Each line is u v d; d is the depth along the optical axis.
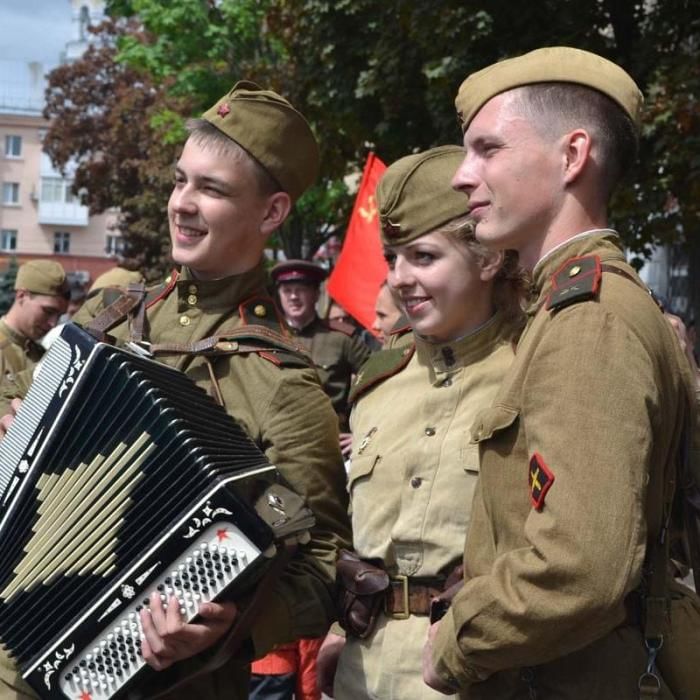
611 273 2.71
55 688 3.21
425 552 3.31
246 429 3.69
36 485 3.28
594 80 2.81
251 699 6.07
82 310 4.22
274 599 3.46
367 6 14.42
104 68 43.12
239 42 24.64
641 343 2.60
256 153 3.83
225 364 3.79
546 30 13.16
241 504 3.06
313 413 3.74
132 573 3.12
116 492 3.17
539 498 2.54
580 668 2.71
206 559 3.07
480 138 2.86
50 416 3.30
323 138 16.81
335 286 9.55
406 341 3.72
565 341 2.61
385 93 14.33
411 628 3.31
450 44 12.82
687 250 14.65
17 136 83.81
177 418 3.18
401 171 3.48
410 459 3.38
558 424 2.54
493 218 2.85
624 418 2.51
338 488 3.82
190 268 3.93
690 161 11.55
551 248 2.83
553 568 2.45
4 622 3.24
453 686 2.78
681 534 2.92
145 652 3.11
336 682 3.53
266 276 4.12
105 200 41.59
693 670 2.75
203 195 3.81
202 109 25.86
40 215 83.50
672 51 12.55
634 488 2.47
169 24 24.11
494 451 2.79
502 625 2.55
